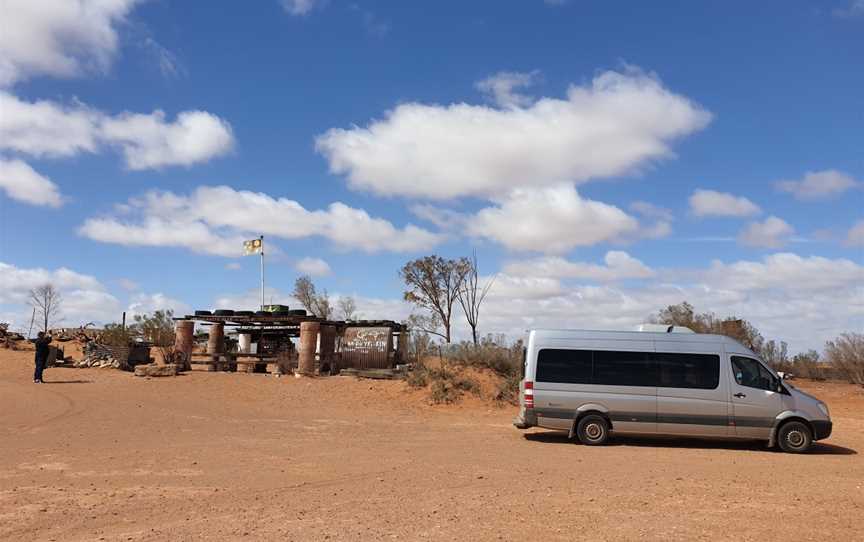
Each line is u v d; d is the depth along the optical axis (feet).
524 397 51.62
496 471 37.32
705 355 50.14
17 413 60.39
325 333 98.02
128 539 23.39
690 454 45.78
